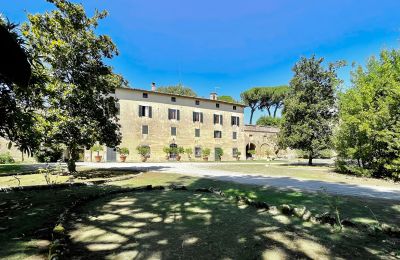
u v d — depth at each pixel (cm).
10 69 191
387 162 1382
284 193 877
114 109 1661
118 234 500
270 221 578
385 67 1464
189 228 532
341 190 948
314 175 1527
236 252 411
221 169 1983
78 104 1438
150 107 3644
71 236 489
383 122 1376
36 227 534
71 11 1432
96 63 1529
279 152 4953
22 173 1619
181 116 3909
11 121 525
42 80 621
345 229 516
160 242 457
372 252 409
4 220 588
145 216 626
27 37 1306
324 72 2706
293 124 2728
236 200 785
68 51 1380
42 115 1266
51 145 1312
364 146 1459
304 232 503
